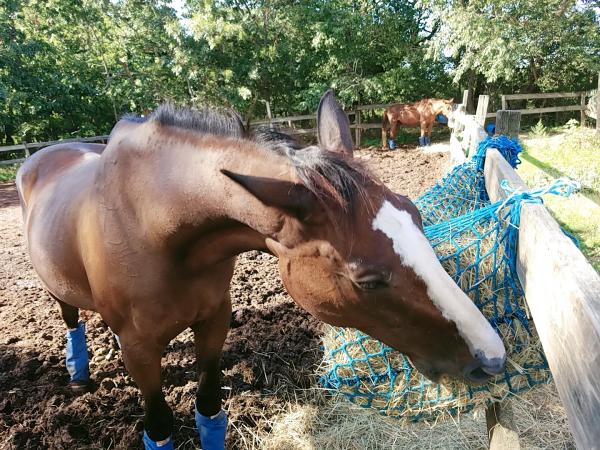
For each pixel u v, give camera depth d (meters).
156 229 1.74
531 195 1.68
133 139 1.85
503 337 1.80
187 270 1.83
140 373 2.03
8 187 12.03
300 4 15.07
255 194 1.39
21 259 5.55
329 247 1.43
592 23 14.70
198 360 2.27
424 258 1.38
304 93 15.12
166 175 1.73
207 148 1.68
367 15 15.27
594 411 0.95
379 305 1.44
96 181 1.94
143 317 1.88
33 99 15.07
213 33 14.33
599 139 8.91
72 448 2.54
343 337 2.05
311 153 1.46
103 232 1.85
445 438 2.48
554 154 8.01
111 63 16.12
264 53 14.98
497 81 17.14
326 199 1.40
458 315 1.39
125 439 2.56
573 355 1.08
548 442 2.37
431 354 1.49
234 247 1.76
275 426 2.64
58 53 15.89
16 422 2.71
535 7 14.29
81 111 16.47
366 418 2.62
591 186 5.69
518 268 1.67
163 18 15.20
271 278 4.48
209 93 15.16
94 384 3.04
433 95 17.88
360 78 15.16
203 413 2.28
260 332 3.48
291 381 2.97
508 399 1.87
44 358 3.28
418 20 16.72
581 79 15.91
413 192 7.50
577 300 1.05
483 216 1.85
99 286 1.94
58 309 4.07
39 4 15.57
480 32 13.34
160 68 15.26
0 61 14.46
